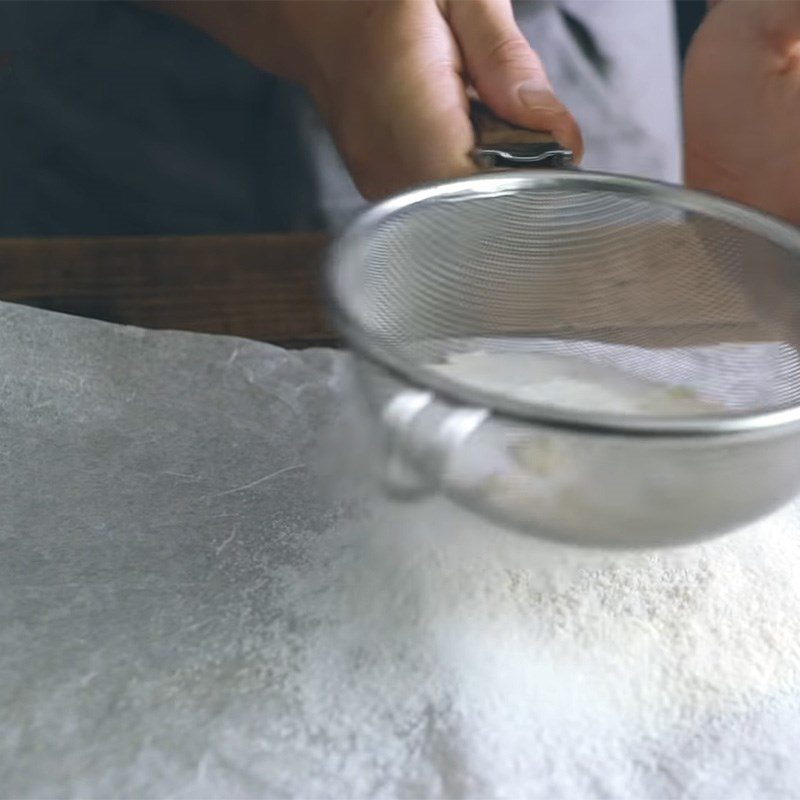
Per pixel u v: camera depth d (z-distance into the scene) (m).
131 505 0.57
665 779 0.48
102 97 0.81
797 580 0.55
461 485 0.50
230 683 0.50
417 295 0.58
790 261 0.57
